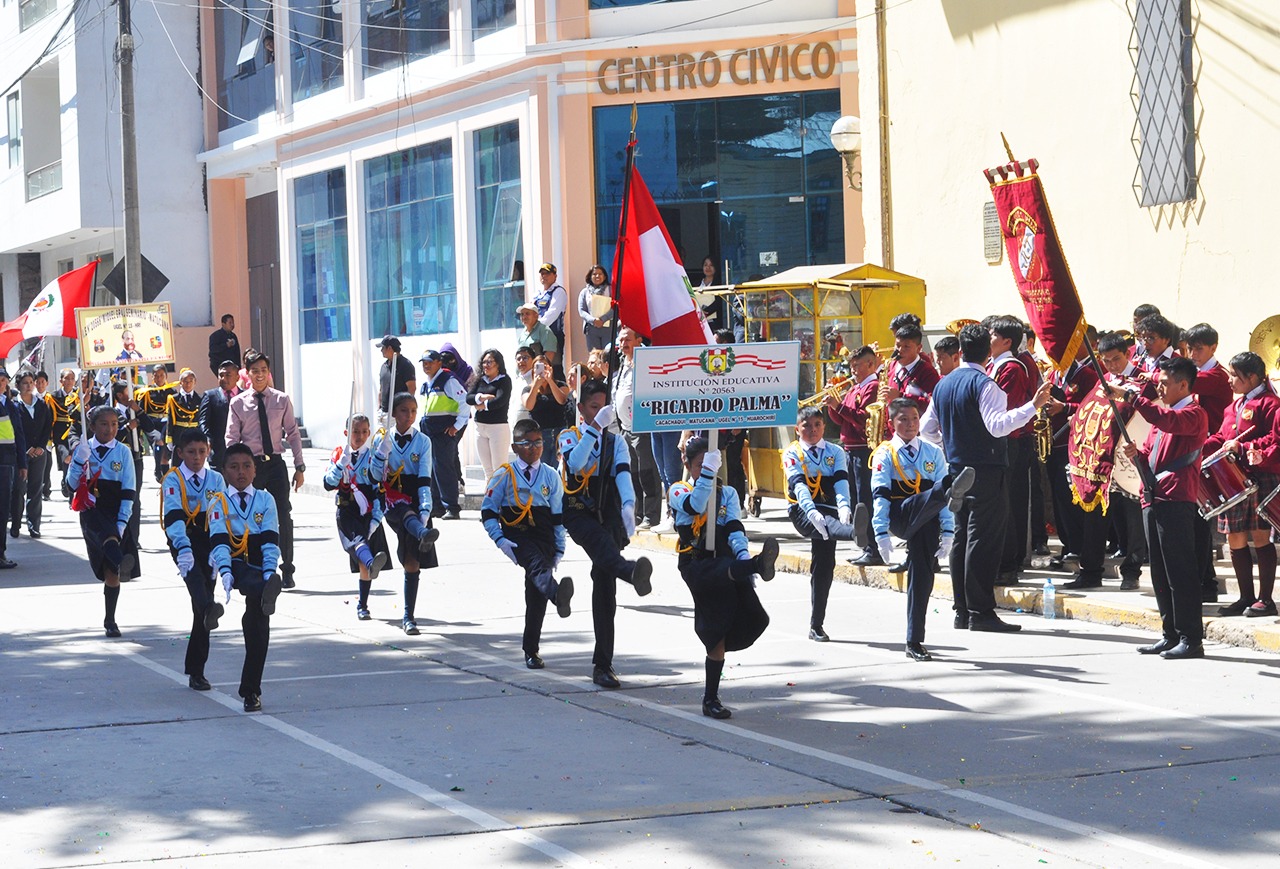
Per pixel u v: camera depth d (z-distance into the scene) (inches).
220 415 634.2
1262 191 544.4
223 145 1338.6
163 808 281.4
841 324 665.0
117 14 1365.7
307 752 323.6
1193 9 569.6
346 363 1168.8
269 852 254.4
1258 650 416.2
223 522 370.0
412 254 1084.5
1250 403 439.2
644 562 372.5
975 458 445.7
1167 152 584.1
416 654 439.2
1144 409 403.2
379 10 1093.8
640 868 244.2
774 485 684.1
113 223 1382.9
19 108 1528.1
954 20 689.6
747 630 357.4
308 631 479.2
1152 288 595.8
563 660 427.5
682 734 337.1
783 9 894.4
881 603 510.6
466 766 310.7
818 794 285.4
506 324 987.3
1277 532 434.3
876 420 553.0
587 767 308.7
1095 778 293.9
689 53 906.7
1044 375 512.1
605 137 925.2
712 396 364.2
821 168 896.9
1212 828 261.7
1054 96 638.5
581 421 404.8
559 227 928.9
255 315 1374.3
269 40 1252.5
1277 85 535.8
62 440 896.9
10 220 1568.7
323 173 1189.1
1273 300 542.3
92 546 466.9
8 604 544.7
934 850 251.8
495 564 621.6
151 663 430.6
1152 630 445.1
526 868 244.8
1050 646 429.7
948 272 700.0
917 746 322.0
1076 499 485.7
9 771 309.6
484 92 984.3
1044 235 449.7
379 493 477.1
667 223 917.2
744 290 682.8
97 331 783.1
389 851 254.2
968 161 685.3
